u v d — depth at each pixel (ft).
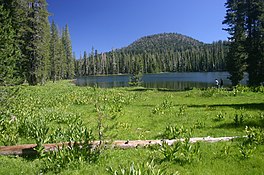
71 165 32.55
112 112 72.64
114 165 32.86
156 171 27.53
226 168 31.40
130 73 602.85
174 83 254.06
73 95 110.42
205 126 53.21
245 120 55.42
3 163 34.42
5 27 66.08
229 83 222.89
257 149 36.96
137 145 40.34
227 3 162.20
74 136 39.65
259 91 107.45
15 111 67.15
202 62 579.07
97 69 591.78
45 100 99.25
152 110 75.25
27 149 37.88
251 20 149.18
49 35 278.87
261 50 139.44
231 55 155.12
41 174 31.01
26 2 168.76
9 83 65.05
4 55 62.23
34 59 190.80
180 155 35.06
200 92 114.52
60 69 358.43
